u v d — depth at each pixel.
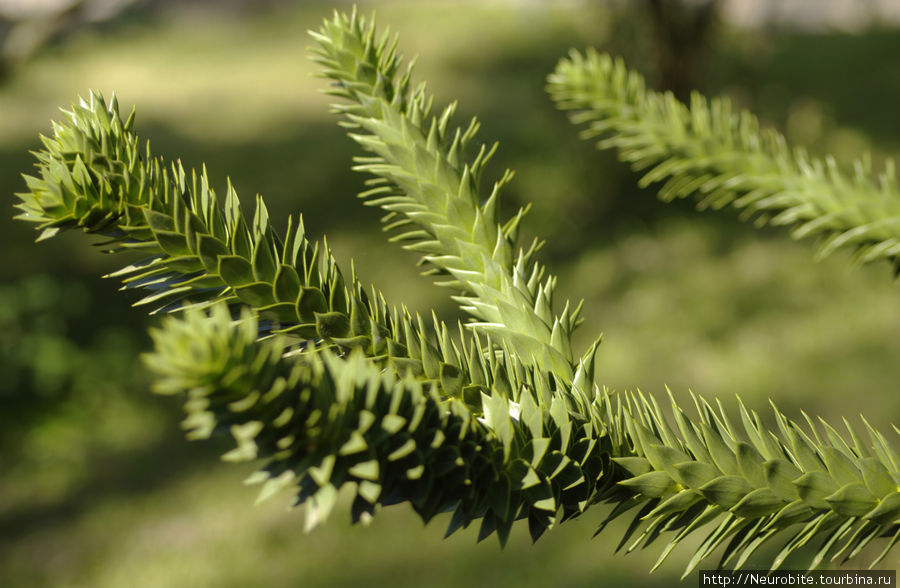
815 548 2.92
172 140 8.12
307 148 7.76
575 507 0.56
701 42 5.88
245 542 3.59
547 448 0.56
